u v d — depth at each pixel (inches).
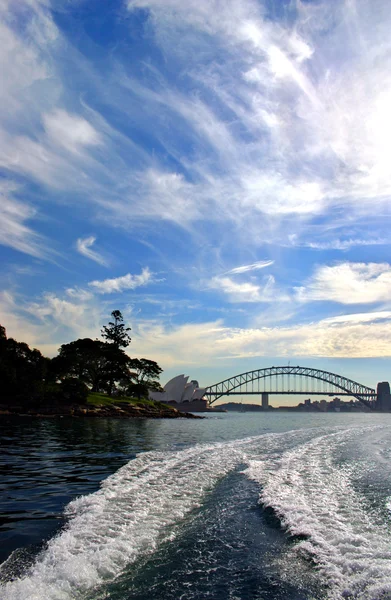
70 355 3929.6
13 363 3336.6
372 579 269.9
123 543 335.9
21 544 346.6
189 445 1105.4
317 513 422.0
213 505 459.8
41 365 3368.6
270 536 356.8
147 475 639.1
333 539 343.9
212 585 267.4
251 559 307.7
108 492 525.0
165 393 7460.6
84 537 349.4
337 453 887.1
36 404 3115.2
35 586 257.3
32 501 500.7
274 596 252.5
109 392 4549.7
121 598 249.4
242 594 255.4
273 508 440.5
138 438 1358.3
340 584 266.5
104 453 954.1
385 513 422.6
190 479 604.4
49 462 815.7
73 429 1765.5
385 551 315.3
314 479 601.9
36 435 1439.5
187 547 331.9
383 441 1155.3
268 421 3152.1
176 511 434.6
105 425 2143.2
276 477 615.5
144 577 277.6
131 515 417.1
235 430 1813.5
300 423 2588.6
